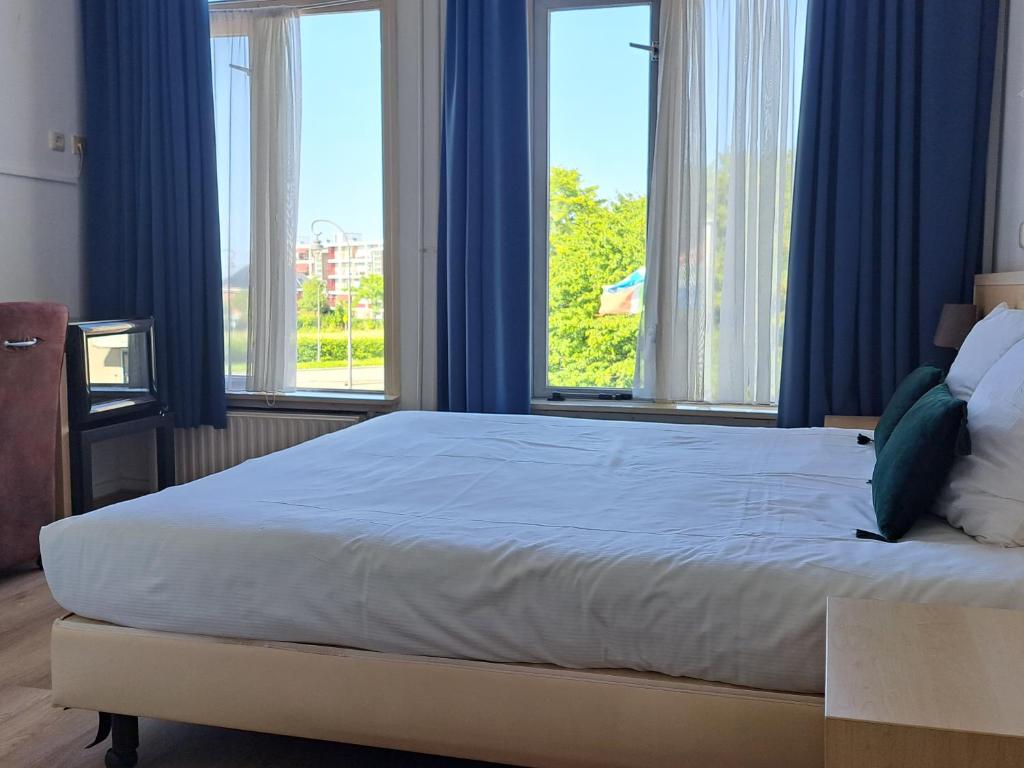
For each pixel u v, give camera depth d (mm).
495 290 3836
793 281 3523
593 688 1617
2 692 2332
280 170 4184
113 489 4520
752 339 3703
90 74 4262
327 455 2533
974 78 3309
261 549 1779
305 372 4359
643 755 1606
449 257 3891
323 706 1763
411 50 4008
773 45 3572
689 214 3699
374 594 1717
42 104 4090
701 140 3654
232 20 4195
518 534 1763
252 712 1805
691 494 2100
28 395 3150
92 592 1878
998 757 989
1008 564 1545
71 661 1896
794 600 1518
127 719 1938
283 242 4211
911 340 3482
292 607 1763
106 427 3709
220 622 1800
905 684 1105
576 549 1668
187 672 1828
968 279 3398
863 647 1216
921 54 3365
